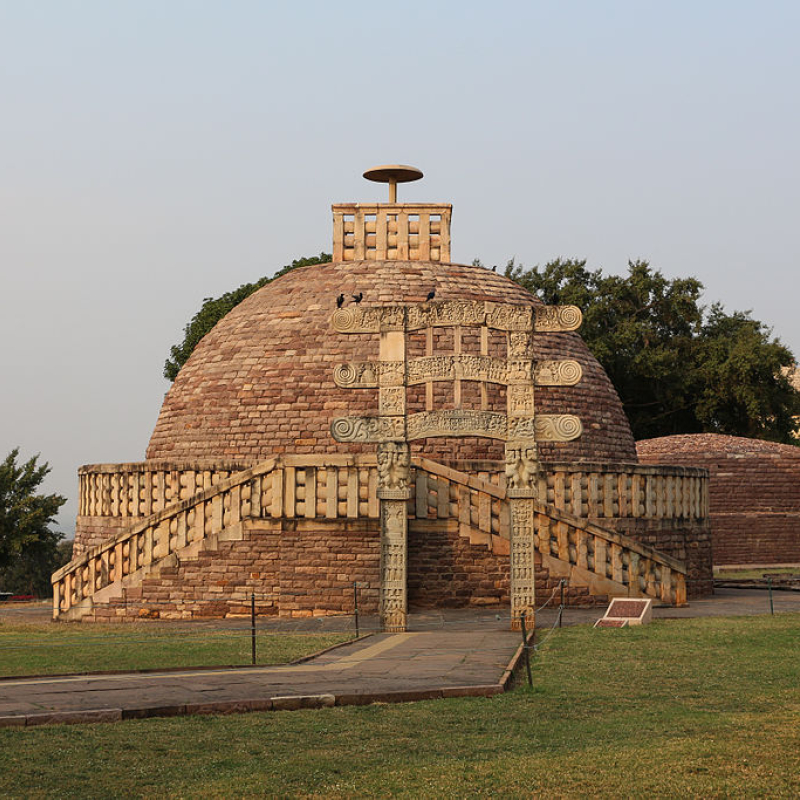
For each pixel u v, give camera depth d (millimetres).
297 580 28234
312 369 34156
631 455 37719
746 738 11711
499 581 28406
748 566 52000
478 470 30562
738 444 54250
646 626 22625
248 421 34188
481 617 26047
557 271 77875
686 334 76875
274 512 28469
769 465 53625
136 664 17797
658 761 10789
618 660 17641
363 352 34156
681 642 19859
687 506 33812
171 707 13031
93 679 15391
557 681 15586
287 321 35469
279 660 18031
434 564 28312
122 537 28797
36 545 55781
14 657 19188
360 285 35750
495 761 10875
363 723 12594
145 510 32750
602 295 76375
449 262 37750
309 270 37562
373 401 33594
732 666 16953
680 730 12180
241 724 12500
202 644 21031
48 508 56000
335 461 28422
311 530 28312
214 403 34969
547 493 30984
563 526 28297
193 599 28484
